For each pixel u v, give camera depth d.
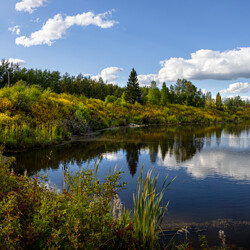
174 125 51.50
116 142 20.58
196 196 7.32
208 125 52.50
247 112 117.12
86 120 32.75
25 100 23.08
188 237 4.58
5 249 2.06
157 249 3.64
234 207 6.36
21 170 9.89
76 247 2.23
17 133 15.58
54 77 77.00
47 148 16.30
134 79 83.75
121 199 6.68
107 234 2.69
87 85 80.62
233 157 14.32
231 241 4.47
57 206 2.59
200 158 13.88
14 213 2.51
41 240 2.31
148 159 13.33
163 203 6.71
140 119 54.62
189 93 107.12
